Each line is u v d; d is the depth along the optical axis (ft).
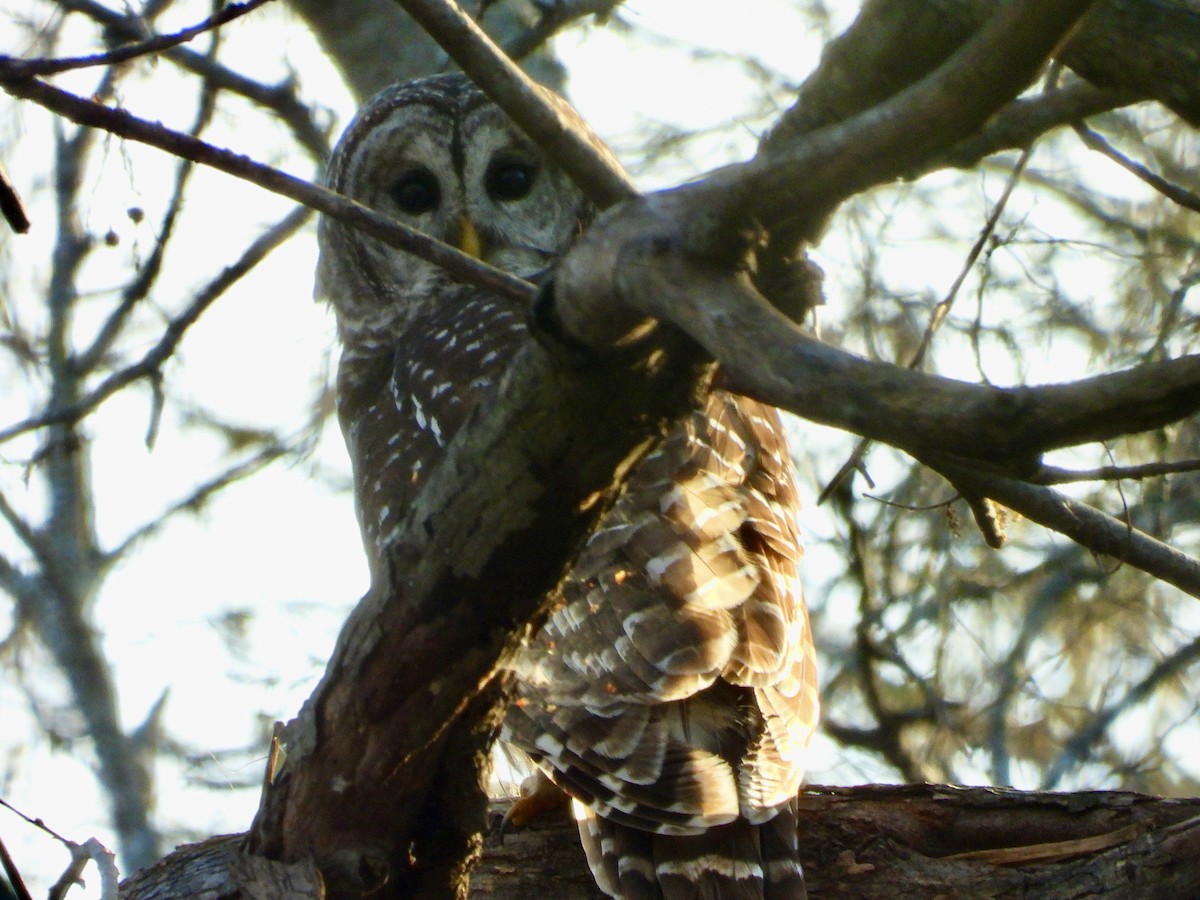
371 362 42.04
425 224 42.09
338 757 22.13
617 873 25.88
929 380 13.20
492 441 19.17
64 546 52.80
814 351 13.92
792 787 26.53
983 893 27.35
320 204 18.99
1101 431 12.66
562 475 19.17
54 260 48.16
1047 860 27.40
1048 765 48.21
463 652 21.03
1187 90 14.57
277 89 43.65
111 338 47.85
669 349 17.65
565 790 26.91
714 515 29.32
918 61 15.51
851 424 13.52
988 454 13.03
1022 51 13.44
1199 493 47.03
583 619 27.96
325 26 46.50
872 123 14.35
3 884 20.34
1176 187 21.34
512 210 42.14
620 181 17.70
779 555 29.84
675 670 26.96
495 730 22.39
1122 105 17.11
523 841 29.07
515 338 35.12
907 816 28.25
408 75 46.32
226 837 25.20
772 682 27.43
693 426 30.78
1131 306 45.39
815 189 14.89
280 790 22.74
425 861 22.99
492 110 42.22
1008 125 17.37
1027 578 49.08
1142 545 24.31
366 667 21.43
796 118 16.19
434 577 20.43
